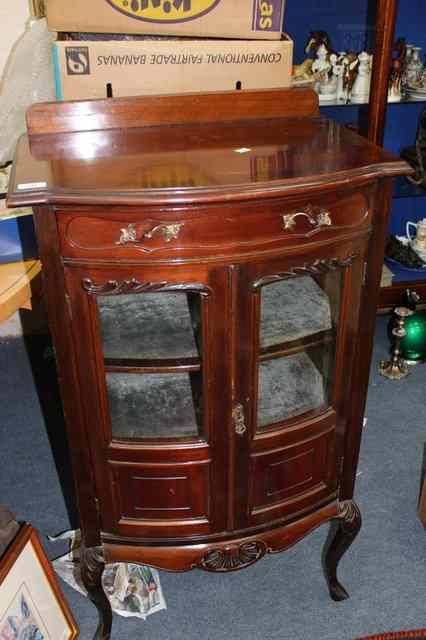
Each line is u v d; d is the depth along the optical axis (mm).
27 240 1559
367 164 1045
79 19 1369
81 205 936
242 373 1122
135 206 934
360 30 2295
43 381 2314
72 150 1158
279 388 1271
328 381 1247
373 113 2066
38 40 1658
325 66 2205
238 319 1065
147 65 1391
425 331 2381
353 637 1479
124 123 1282
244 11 1414
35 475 1923
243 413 1162
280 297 1239
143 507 1262
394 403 2219
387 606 1545
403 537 1722
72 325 1052
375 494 1855
